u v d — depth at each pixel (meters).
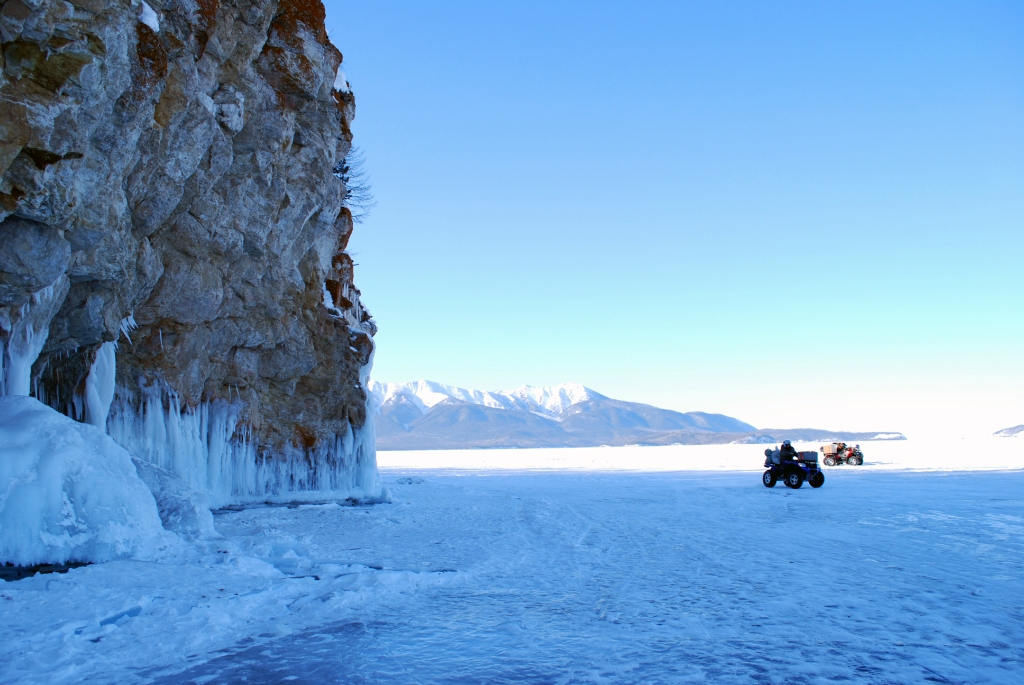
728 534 14.98
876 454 77.44
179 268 17.86
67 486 10.16
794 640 6.97
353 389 24.36
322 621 7.58
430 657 6.38
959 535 14.70
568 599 8.77
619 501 23.38
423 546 12.98
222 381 20.84
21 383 12.35
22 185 10.40
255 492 21.66
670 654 6.51
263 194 19.22
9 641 6.30
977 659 6.39
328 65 20.97
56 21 9.95
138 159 14.02
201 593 8.29
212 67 16.69
